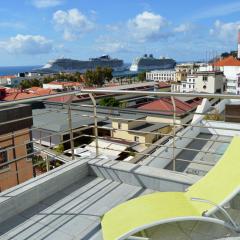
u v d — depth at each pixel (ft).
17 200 10.39
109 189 12.22
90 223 9.88
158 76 352.49
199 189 8.72
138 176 12.26
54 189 11.84
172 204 8.16
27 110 30.19
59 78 315.58
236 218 8.03
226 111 33.71
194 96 10.81
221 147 21.85
